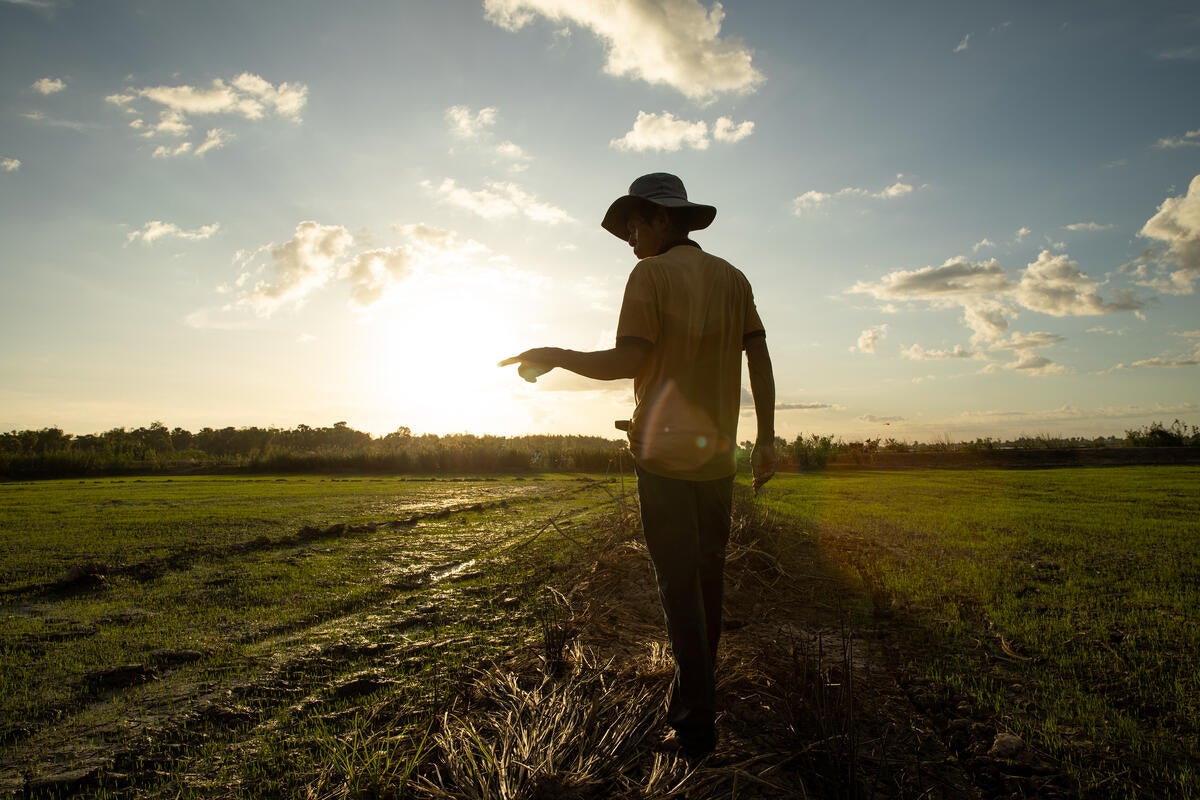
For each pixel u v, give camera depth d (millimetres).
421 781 2180
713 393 2260
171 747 2625
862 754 2426
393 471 36594
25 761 2543
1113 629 3982
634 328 2168
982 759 2373
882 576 5531
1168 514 9883
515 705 2758
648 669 3098
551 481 25547
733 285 2393
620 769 2238
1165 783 2215
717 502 2340
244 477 32438
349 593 5512
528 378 2256
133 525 10484
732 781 2160
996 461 27016
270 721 2857
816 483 18047
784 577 5445
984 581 5328
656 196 2424
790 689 2889
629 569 5750
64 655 3873
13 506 14297
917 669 3355
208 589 5738
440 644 3953
